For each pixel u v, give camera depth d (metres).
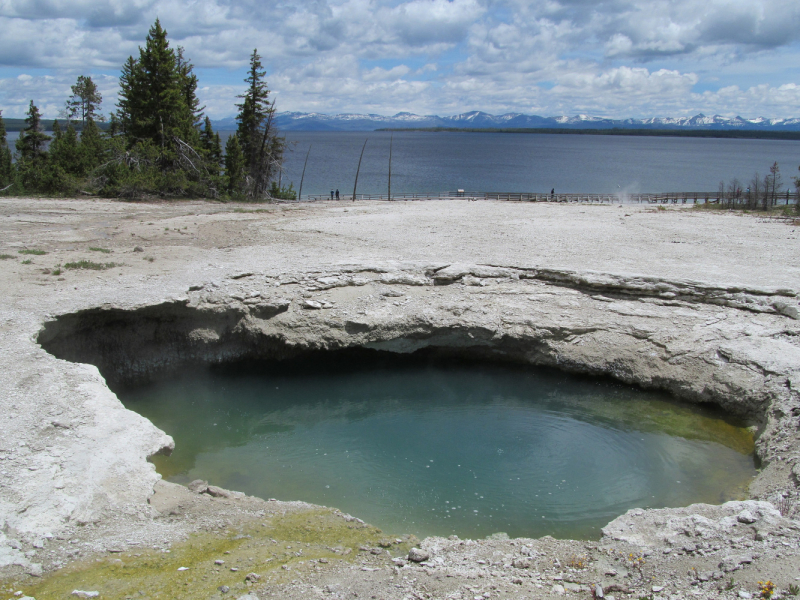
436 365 15.38
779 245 21.61
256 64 47.38
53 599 5.41
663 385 13.04
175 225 23.83
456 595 5.61
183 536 6.92
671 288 15.02
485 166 137.25
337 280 15.86
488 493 9.88
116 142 36.53
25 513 6.79
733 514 7.35
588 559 6.62
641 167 138.75
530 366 14.77
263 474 10.48
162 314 13.74
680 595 5.46
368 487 10.03
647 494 9.68
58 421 8.62
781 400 10.88
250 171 48.47
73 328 12.88
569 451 11.34
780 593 5.11
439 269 16.64
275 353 14.84
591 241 22.34
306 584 5.79
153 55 37.47
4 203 28.12
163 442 8.91
